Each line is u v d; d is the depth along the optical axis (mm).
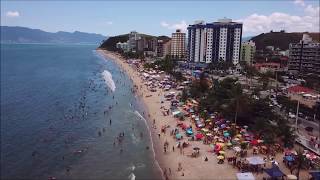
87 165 64562
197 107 102188
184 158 67250
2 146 74250
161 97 130750
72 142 78000
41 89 153000
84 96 135250
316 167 60062
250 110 85625
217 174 59188
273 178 55562
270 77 168125
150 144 76938
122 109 112500
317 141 72750
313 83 143125
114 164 65250
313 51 173750
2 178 57812
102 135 83688
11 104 119500
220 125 84312
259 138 74188
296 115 86438
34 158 67688
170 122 94125
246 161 63031
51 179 58000
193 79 160625
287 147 69938
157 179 58531
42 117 101000
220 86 108750
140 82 172125
